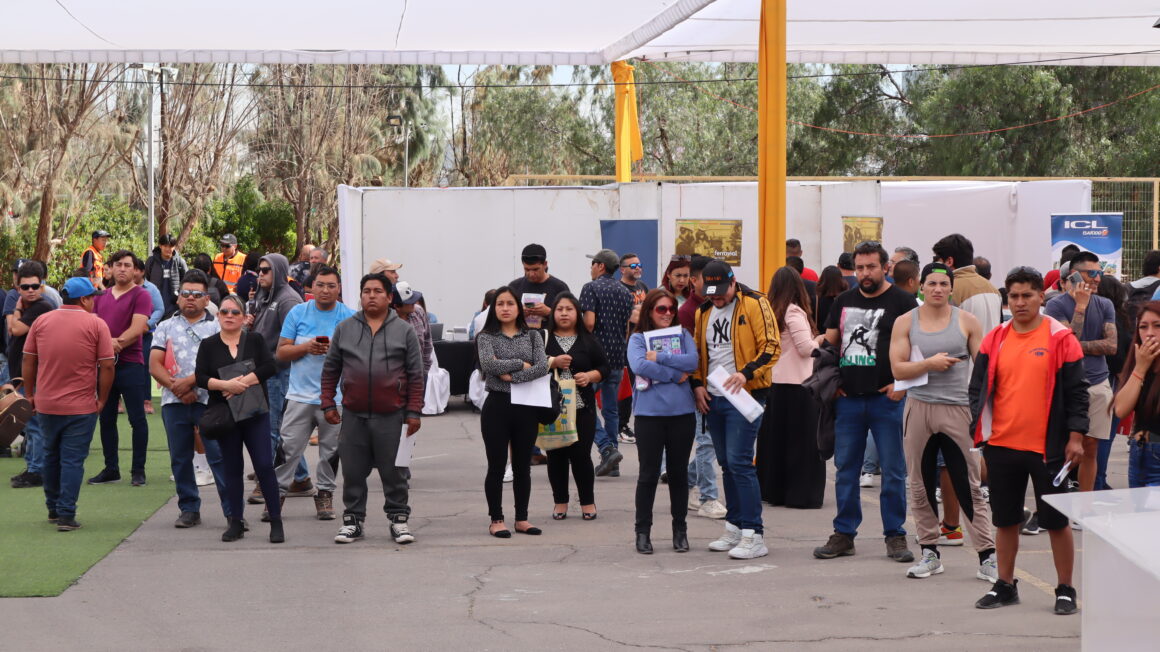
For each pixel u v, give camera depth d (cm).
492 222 1722
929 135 3612
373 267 1016
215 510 906
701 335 759
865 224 1702
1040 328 596
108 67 3431
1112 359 845
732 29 1611
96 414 841
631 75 2025
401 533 790
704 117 4003
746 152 3962
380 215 1719
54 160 3419
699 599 636
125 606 621
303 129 4406
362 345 788
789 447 920
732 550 740
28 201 3447
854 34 1605
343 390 790
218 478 834
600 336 1050
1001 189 1977
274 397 987
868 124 3903
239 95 4322
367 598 639
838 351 727
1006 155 3409
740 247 1672
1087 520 370
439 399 1037
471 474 1087
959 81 3500
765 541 795
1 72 3388
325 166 4450
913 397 675
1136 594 353
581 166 4281
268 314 1002
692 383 762
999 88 3406
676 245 1672
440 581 679
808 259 1717
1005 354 602
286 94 4406
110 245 3806
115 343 977
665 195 1680
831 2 1378
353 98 4434
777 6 1034
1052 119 3312
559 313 859
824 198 1709
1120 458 1173
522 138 4238
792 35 1619
